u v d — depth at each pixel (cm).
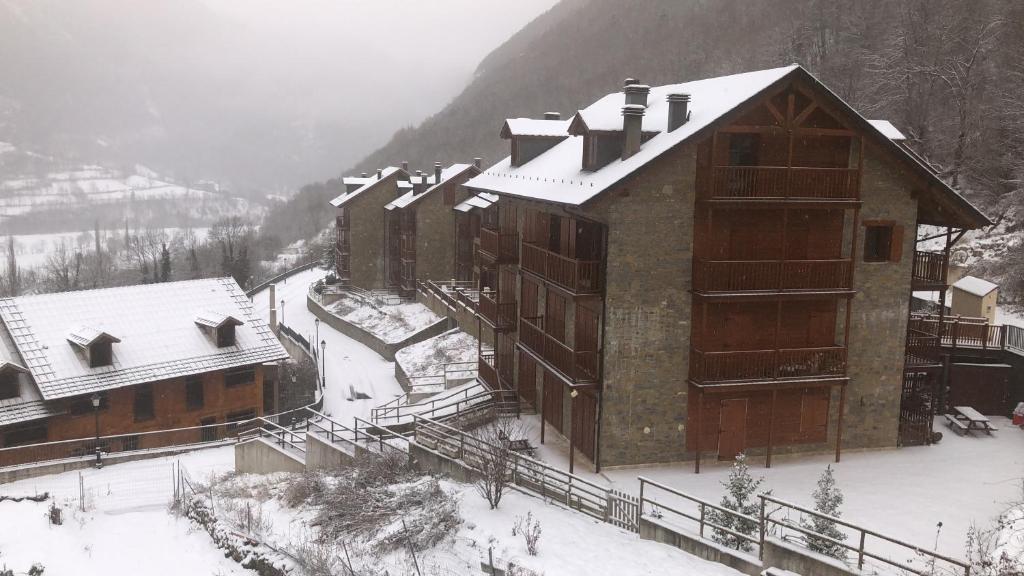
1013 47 4831
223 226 15412
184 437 3700
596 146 2436
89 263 12888
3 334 3506
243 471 3053
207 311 3959
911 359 2616
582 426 2516
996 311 3816
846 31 6725
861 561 1383
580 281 2342
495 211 3959
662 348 2342
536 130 3186
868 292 2477
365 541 1862
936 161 4981
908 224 2466
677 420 2386
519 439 2608
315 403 3953
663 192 2273
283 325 6100
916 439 2588
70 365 3400
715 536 1700
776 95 2247
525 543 1708
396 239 6769
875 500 2116
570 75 15225
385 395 4338
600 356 2320
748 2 10969
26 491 2742
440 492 2022
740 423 2423
